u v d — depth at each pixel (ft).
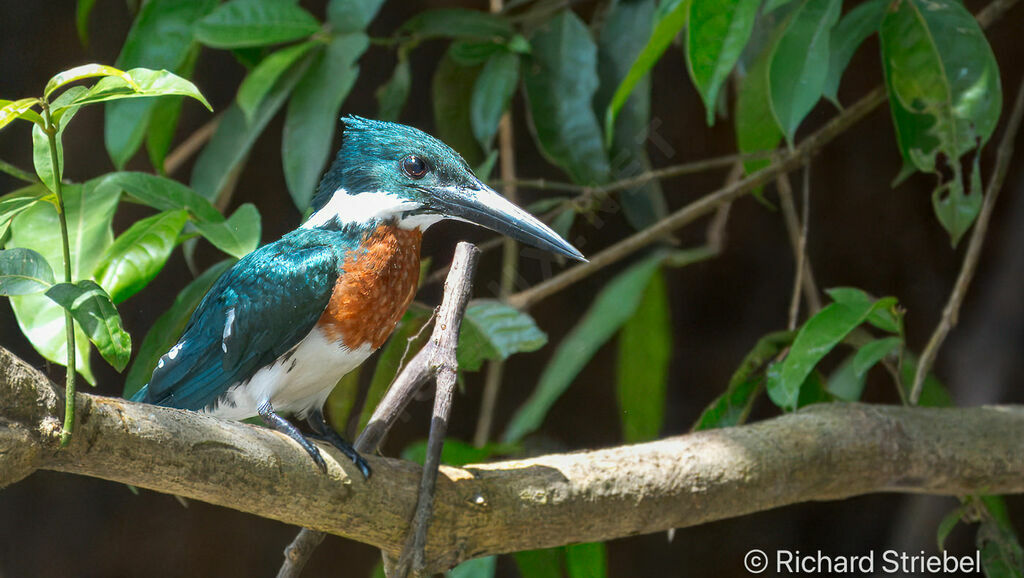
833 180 35.40
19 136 30.86
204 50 33.19
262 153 33.94
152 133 22.74
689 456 17.19
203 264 33.65
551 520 15.87
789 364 19.15
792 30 18.29
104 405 12.31
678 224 25.31
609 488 16.26
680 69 34.96
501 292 34.04
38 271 12.44
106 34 32.07
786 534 36.88
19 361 11.60
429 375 14.99
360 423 21.83
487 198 17.30
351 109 34.96
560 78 23.85
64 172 32.09
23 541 33.37
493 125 23.08
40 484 33.45
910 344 35.42
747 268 36.63
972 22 18.58
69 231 17.11
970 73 18.54
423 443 22.62
